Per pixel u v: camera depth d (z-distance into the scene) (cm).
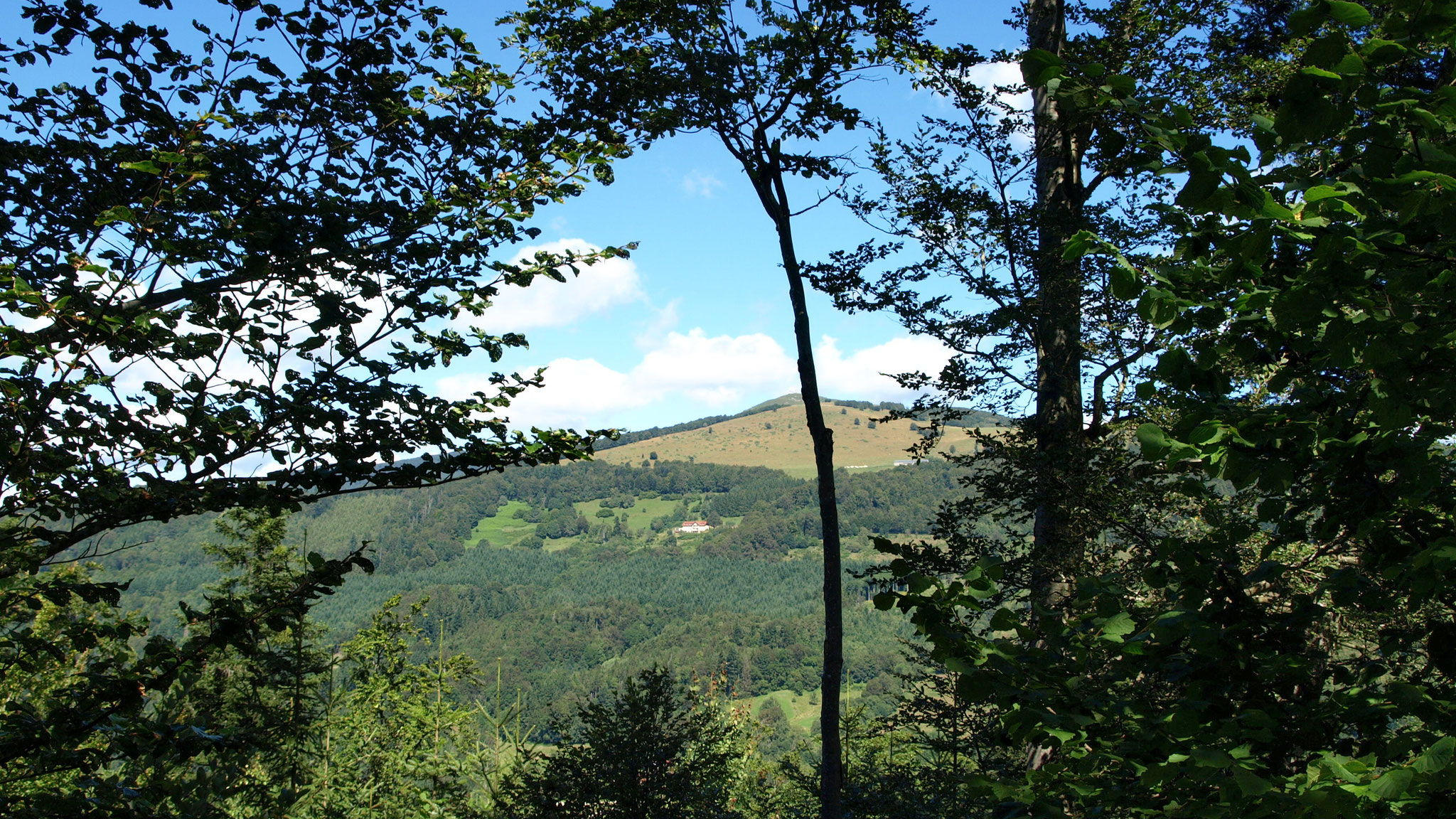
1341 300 223
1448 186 192
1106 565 827
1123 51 956
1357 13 187
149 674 422
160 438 423
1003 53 935
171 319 426
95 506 413
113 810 394
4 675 442
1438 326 214
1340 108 198
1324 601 516
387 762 1817
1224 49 982
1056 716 251
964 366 973
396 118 494
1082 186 1053
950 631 275
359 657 1909
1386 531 278
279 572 1430
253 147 445
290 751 1416
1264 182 226
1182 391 288
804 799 1520
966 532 960
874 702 4562
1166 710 256
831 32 764
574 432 538
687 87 734
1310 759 239
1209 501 438
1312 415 273
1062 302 916
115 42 414
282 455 462
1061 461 860
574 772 1242
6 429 374
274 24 452
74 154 414
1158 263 264
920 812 1025
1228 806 213
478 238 521
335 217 447
